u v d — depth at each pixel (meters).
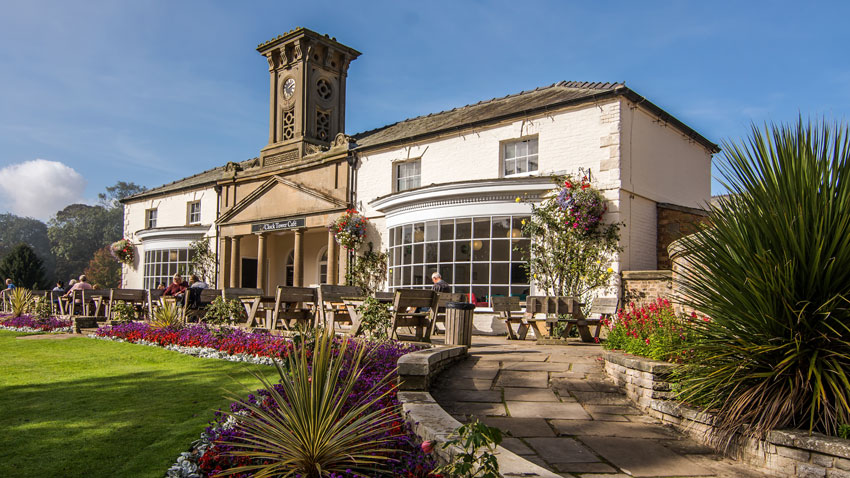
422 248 15.19
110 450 4.75
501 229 13.87
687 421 5.14
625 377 6.30
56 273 68.88
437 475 3.78
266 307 12.57
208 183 23.73
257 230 21.30
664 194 14.54
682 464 4.41
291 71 20.55
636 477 4.08
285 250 22.89
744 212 5.08
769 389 4.60
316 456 3.94
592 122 13.23
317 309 11.18
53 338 12.28
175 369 8.23
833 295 4.53
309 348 6.40
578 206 12.68
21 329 14.70
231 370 7.97
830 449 3.94
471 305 8.68
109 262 57.19
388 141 16.94
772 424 4.39
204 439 4.81
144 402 6.31
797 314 4.52
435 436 4.14
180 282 14.48
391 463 4.09
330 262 18.38
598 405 5.91
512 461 3.60
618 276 12.52
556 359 8.14
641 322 7.23
